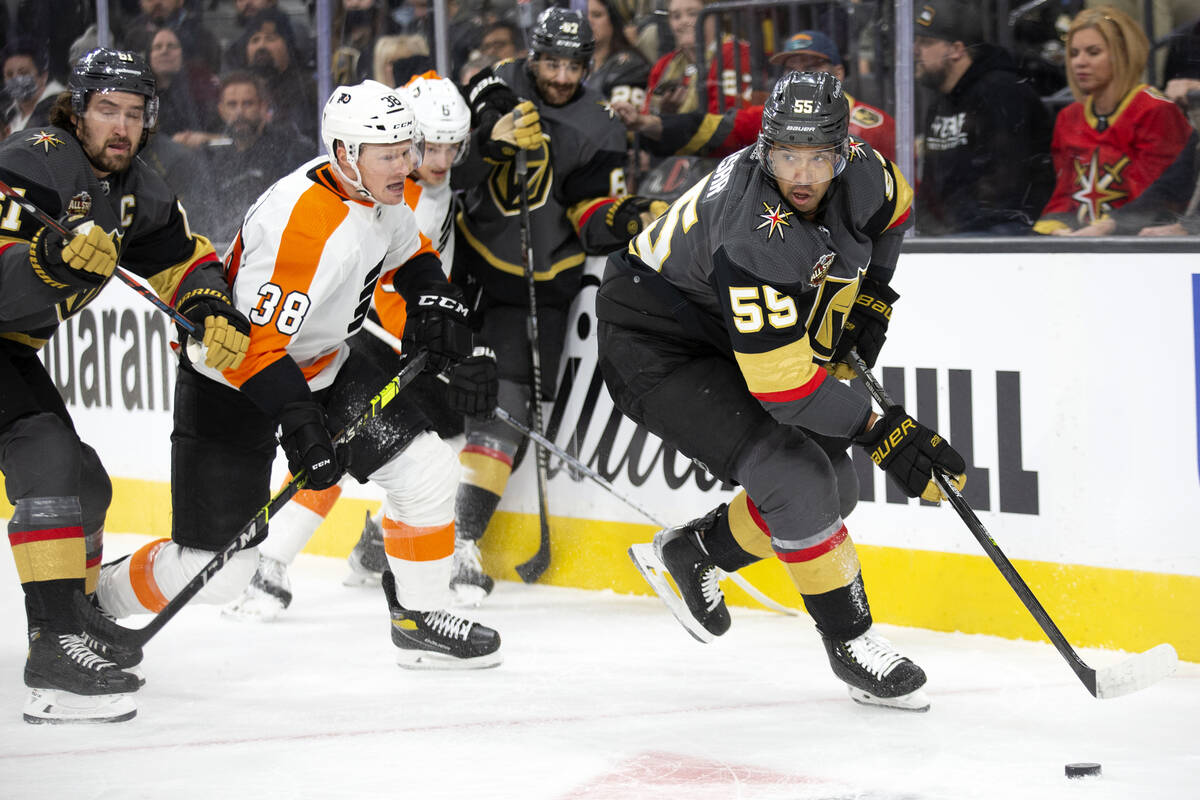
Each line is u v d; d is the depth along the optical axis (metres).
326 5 15.46
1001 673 10.32
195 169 16.94
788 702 9.70
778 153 8.29
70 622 9.50
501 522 14.55
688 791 7.83
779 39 13.16
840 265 9.02
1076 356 10.88
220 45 16.31
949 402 11.56
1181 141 10.60
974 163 11.64
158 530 16.98
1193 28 10.48
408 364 10.23
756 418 9.41
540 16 13.46
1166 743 8.57
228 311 9.48
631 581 13.55
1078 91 11.01
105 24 17.31
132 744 8.95
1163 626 10.60
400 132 9.46
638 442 13.37
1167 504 10.53
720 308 9.22
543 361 13.83
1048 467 11.07
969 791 7.73
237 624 12.53
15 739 9.11
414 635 10.84
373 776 8.20
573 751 8.63
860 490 12.13
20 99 18.25
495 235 13.67
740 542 10.02
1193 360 10.36
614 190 13.66
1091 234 11.12
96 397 17.61
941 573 11.68
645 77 14.23
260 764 8.48
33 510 9.41
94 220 9.46
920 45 11.85
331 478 9.42
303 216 9.55
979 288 11.32
